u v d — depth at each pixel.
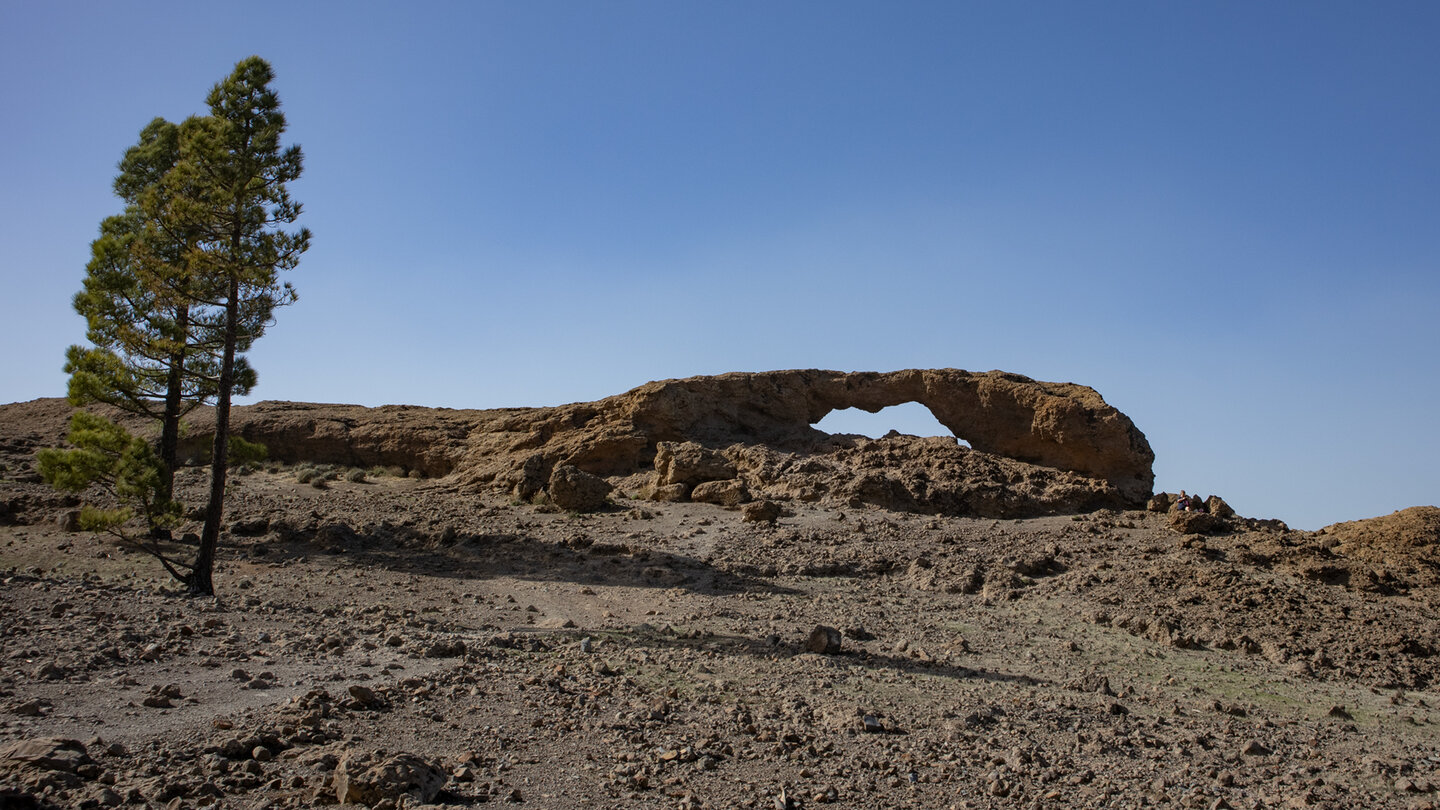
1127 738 12.79
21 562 22.41
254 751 8.58
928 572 23.69
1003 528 28.52
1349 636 19.33
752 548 25.45
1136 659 17.84
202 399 26.89
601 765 9.70
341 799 7.73
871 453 33.66
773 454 33.47
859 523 27.72
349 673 11.95
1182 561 24.16
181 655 12.27
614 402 36.12
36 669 10.62
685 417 35.41
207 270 20.31
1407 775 12.04
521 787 8.85
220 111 21.44
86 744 8.40
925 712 13.16
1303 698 16.06
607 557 24.45
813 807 9.26
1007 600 21.97
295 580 21.11
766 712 12.41
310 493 33.00
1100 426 33.22
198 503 29.92
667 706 12.15
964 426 35.59
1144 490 32.94
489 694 11.69
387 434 38.69
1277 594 21.55
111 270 25.42
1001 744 12.01
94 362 24.62
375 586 20.84
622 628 17.53
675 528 27.61
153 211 21.95
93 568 21.95
